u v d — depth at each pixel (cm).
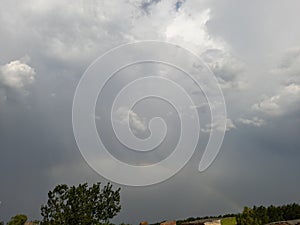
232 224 11050
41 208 4047
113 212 4281
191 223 10375
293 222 11038
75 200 4084
